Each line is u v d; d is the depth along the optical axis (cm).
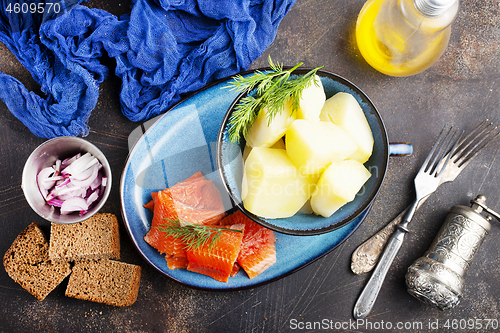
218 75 53
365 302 54
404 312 54
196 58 52
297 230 46
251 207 45
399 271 55
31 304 53
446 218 52
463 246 51
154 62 51
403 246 55
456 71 55
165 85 53
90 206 51
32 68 51
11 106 51
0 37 51
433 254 51
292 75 46
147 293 54
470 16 55
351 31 55
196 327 54
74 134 53
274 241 52
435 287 50
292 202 46
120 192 50
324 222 46
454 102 55
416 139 55
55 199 50
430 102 54
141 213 51
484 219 50
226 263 49
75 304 54
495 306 54
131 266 52
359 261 54
